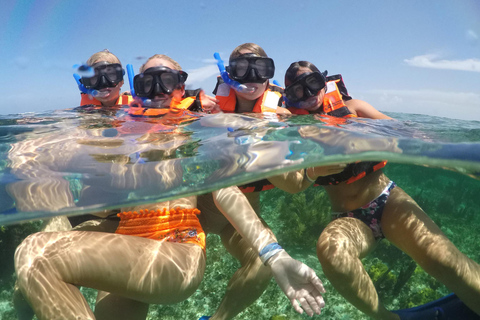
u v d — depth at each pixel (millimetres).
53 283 549
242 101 1206
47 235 615
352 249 883
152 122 1100
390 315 947
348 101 1290
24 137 992
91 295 1576
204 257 736
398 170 4629
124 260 602
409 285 1742
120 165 805
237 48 1155
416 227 902
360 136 827
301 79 1112
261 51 1150
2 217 745
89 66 1183
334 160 725
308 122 1029
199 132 978
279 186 969
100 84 1191
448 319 946
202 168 753
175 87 1106
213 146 849
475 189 4762
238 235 947
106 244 607
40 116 1239
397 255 2018
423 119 1455
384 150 722
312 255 2010
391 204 968
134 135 971
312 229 2191
